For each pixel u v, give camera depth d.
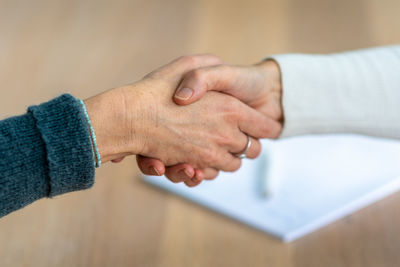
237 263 0.77
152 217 0.82
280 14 1.11
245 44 1.04
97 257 0.78
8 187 0.68
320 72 0.83
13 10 1.16
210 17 1.12
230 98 0.82
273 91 0.84
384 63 0.83
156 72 0.80
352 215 0.81
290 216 0.81
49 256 0.79
